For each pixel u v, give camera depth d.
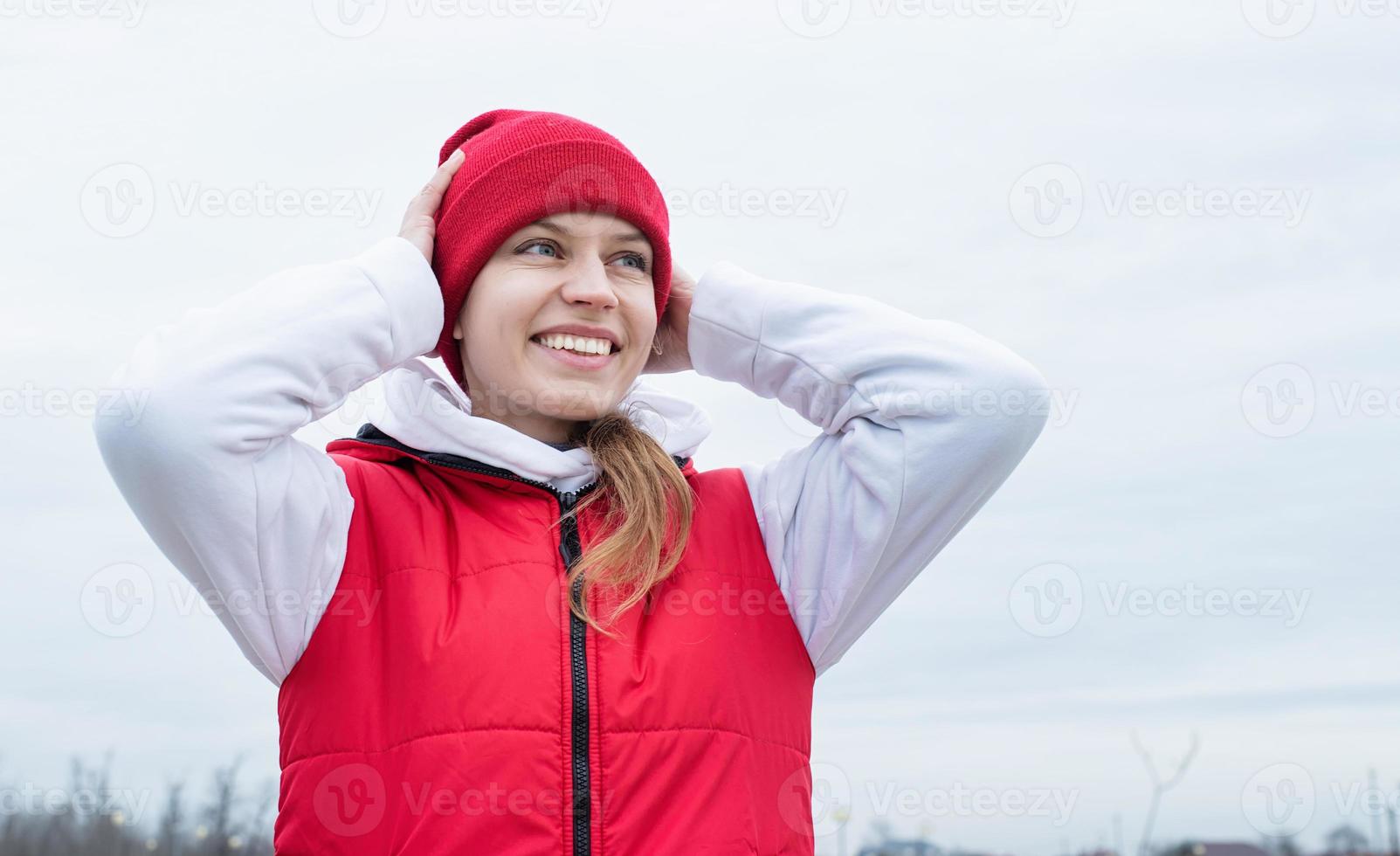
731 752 1.33
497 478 1.45
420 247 1.52
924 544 1.49
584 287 1.47
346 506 1.40
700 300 1.61
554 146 1.50
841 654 1.54
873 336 1.49
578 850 1.24
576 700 1.28
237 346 1.29
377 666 1.34
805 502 1.51
